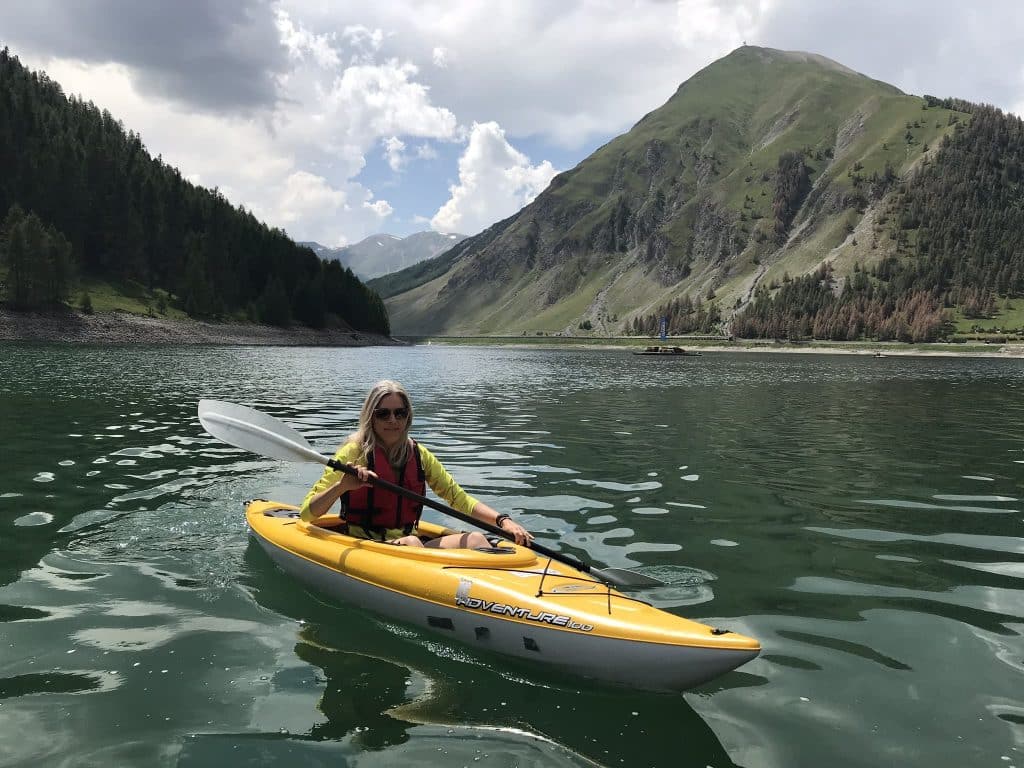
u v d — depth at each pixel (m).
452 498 5.27
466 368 48.53
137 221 121.00
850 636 4.37
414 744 3.15
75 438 11.48
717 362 78.81
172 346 79.69
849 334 189.25
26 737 3.16
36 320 84.44
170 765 2.96
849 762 3.05
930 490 8.63
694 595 5.03
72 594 4.88
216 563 5.55
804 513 7.43
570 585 4.32
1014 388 31.34
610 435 13.42
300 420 15.37
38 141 125.12
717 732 3.29
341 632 4.37
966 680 3.81
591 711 3.48
